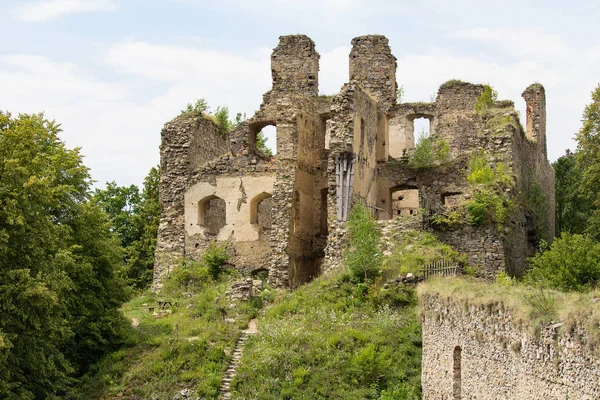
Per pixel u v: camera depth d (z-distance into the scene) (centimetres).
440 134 5406
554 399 1995
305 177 5341
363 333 3753
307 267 5325
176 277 5109
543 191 5653
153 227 6225
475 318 2500
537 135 5759
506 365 2266
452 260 4222
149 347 4041
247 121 5425
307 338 3819
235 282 4534
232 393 3581
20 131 3566
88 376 3906
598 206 4466
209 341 4012
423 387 2969
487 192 4575
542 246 4338
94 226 4247
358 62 5831
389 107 5781
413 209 5731
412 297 3950
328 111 5572
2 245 3259
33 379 3388
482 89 5434
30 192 3425
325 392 3456
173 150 5519
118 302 4241
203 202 5459
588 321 1878
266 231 5297
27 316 3225
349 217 4681
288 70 5862
